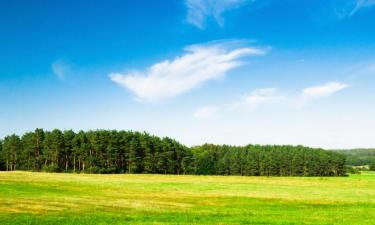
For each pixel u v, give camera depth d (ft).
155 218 108.58
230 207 144.15
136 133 540.52
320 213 125.39
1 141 510.58
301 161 597.52
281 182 323.37
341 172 607.37
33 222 98.68
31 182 226.17
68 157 492.13
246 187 243.81
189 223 99.81
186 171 528.63
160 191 202.59
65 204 137.39
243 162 576.61
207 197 177.47
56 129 488.44
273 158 593.01
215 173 555.28
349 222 104.78
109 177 329.11
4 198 148.87
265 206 149.48
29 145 480.23
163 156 509.35
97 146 483.10
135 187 223.71
